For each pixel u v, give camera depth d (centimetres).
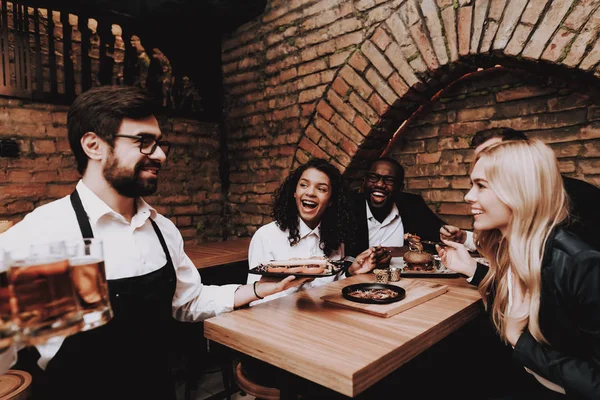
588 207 157
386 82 254
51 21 271
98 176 106
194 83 347
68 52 278
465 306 131
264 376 142
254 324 114
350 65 270
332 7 278
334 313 124
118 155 99
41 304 54
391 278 162
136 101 99
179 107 335
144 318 111
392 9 248
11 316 55
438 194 279
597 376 92
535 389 127
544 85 230
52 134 275
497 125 251
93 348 99
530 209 105
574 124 222
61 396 96
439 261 200
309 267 139
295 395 107
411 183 293
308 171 187
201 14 314
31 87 263
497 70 248
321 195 185
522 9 200
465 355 190
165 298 118
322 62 287
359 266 185
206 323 116
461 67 234
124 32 304
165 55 329
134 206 118
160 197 328
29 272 53
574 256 97
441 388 184
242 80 346
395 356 95
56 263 56
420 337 105
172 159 334
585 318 95
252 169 344
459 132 267
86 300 62
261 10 322
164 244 123
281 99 316
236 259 257
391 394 173
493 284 133
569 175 226
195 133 350
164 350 119
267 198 333
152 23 317
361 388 84
